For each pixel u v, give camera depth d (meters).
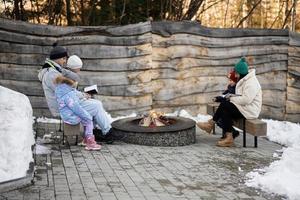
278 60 10.96
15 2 11.49
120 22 12.41
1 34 8.97
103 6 12.62
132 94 9.96
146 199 4.75
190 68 10.45
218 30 10.62
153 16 13.02
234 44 10.75
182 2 12.97
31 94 9.27
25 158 5.42
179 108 10.41
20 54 9.16
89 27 9.59
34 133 7.71
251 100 7.55
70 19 12.34
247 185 5.41
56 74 7.15
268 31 10.89
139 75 10.01
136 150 7.14
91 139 6.98
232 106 7.61
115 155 6.73
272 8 17.52
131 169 5.96
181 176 5.72
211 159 6.71
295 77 11.02
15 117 6.54
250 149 7.56
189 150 7.32
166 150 7.23
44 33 9.29
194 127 7.97
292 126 9.87
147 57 10.05
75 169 5.83
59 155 6.57
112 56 9.77
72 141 7.46
